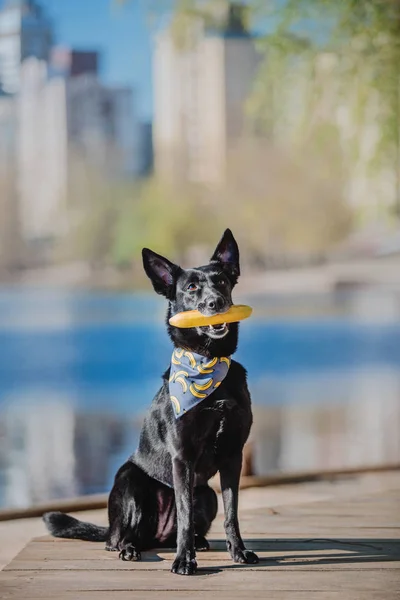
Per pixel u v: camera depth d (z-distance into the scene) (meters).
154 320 39.62
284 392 20.86
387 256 62.00
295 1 13.54
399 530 5.64
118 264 76.31
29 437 15.04
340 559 4.99
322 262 66.62
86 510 7.43
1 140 87.56
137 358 28.94
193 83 81.38
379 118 13.77
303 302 48.66
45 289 65.94
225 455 5.01
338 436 14.55
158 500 5.18
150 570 4.85
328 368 25.77
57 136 87.06
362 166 14.77
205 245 74.50
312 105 14.31
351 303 47.72
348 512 6.19
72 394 21.44
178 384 4.89
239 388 4.94
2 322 39.75
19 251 79.81
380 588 4.45
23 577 4.74
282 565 4.89
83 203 81.12
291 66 14.23
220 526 6.12
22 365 27.39
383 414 17.02
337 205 66.88
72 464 12.45
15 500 9.96
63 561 5.05
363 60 13.84
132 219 77.38
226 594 4.39
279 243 69.50
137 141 87.75
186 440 4.85
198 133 80.81
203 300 4.85
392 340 32.50
